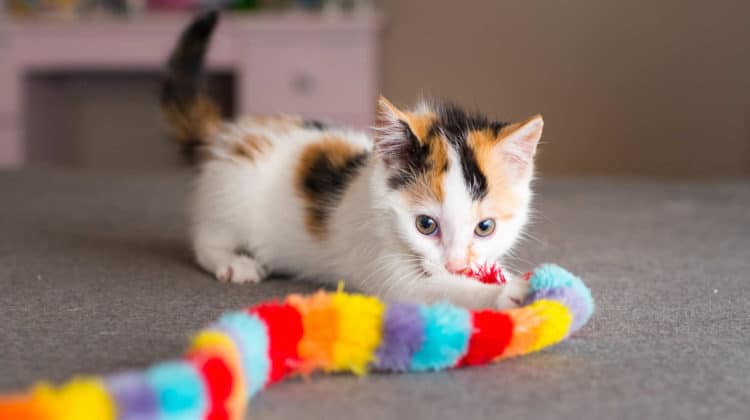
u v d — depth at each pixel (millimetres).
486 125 681
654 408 522
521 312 563
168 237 870
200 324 619
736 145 1508
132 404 465
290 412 518
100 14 1358
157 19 1325
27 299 666
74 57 1346
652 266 762
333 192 713
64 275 727
